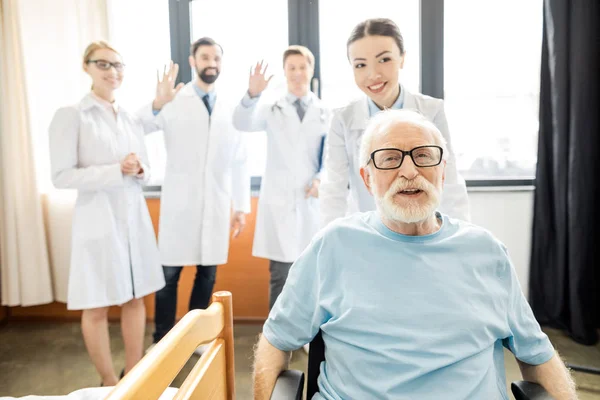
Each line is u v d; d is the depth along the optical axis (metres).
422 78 2.81
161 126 2.33
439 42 2.77
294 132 2.25
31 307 3.01
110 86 1.93
